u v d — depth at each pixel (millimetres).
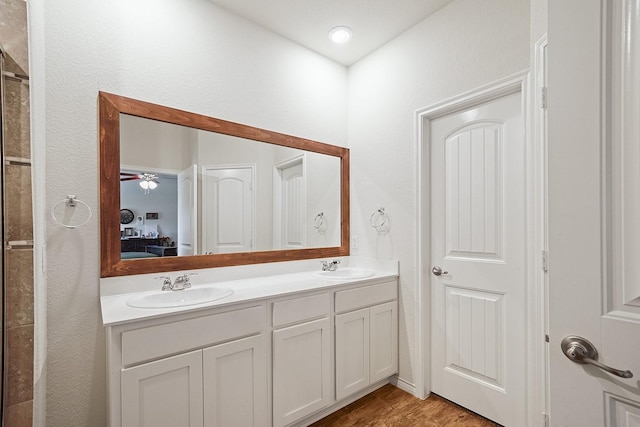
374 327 2111
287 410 1661
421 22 2164
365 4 2004
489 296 1847
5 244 1004
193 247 1885
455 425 1798
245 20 2129
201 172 1937
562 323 729
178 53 1847
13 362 1024
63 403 1462
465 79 1904
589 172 693
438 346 2104
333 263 2402
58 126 1477
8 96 1021
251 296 1577
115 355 1195
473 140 1937
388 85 2385
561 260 732
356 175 2633
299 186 2396
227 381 1459
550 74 751
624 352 643
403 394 2150
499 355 1792
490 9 1791
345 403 2010
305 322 1765
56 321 1455
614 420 659
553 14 747
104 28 1611
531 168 1588
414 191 2180
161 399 1280
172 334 1317
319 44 2424
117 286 1596
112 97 1607
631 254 644
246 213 2121
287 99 2338
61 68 1490
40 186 1243
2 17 1004
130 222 1656
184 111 1852
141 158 1708
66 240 1487
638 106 636
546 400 1388
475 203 1919
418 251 2145
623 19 656
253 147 2170
